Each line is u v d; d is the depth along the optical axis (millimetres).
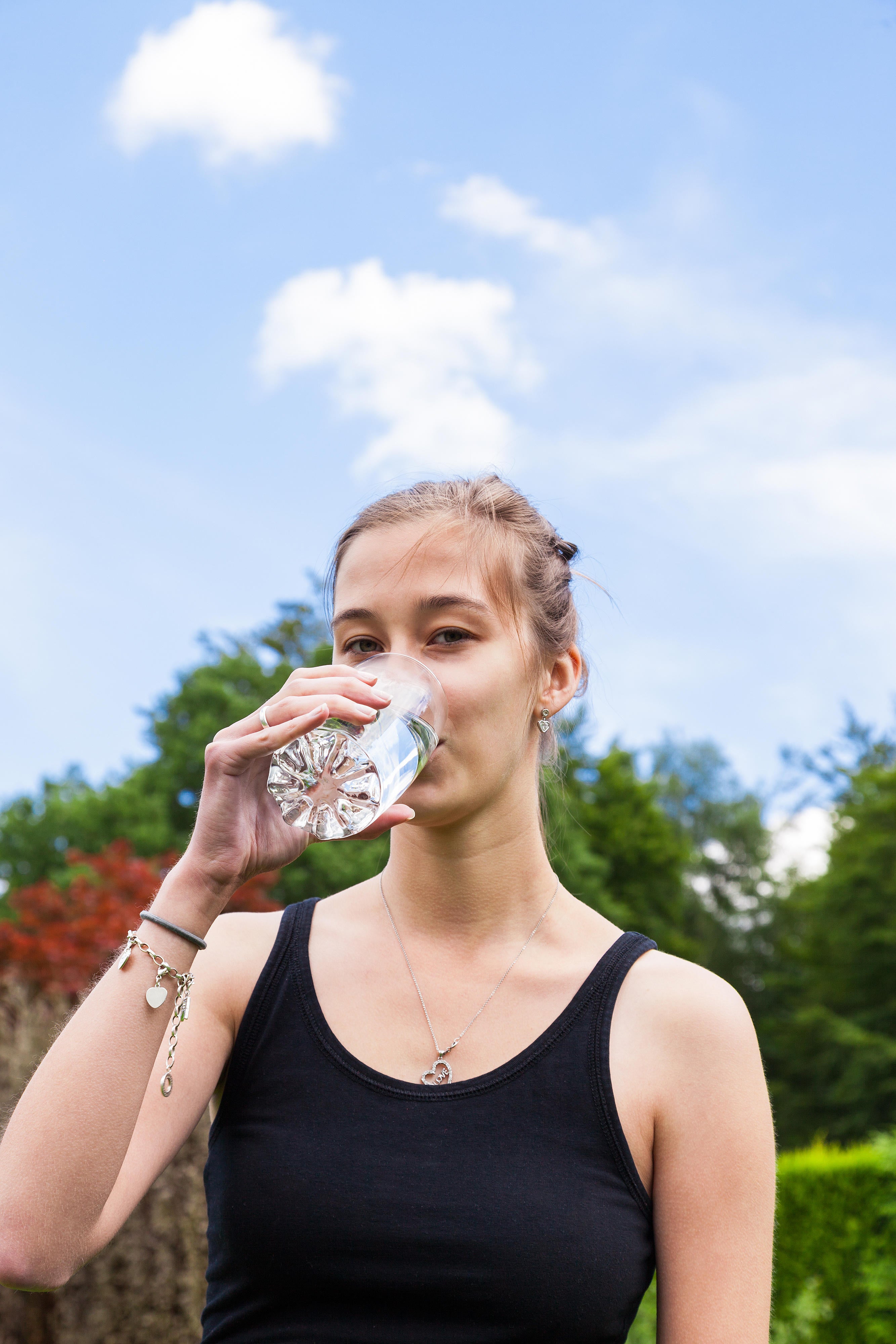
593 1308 1295
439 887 1544
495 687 1511
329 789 1396
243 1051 1451
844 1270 8250
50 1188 1219
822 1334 8039
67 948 6785
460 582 1525
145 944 1336
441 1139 1353
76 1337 5059
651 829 27672
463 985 1489
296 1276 1311
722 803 41031
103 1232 1288
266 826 1420
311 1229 1309
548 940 1555
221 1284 1380
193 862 1371
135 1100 1277
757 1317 1349
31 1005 6430
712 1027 1438
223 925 1570
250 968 1516
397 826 1614
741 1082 1420
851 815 29078
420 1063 1436
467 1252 1283
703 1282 1354
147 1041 1298
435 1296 1281
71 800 25047
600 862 23203
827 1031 27047
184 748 22578
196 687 23312
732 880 37688
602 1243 1314
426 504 1597
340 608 1601
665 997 1465
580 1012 1449
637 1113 1398
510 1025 1450
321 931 1564
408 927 1557
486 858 1542
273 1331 1310
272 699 1408
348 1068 1412
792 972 34969
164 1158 1409
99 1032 1284
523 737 1573
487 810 1539
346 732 1377
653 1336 4355
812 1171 8695
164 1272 4992
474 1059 1430
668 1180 1400
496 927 1544
